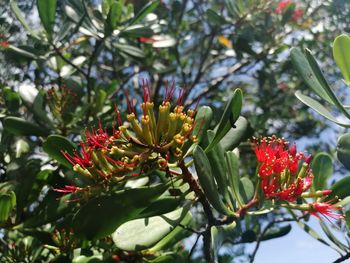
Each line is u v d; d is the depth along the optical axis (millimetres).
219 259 468
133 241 270
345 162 309
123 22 581
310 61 299
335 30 749
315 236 394
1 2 602
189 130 270
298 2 738
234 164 328
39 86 589
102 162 271
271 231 451
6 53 567
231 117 285
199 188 292
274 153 311
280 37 703
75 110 503
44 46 534
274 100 784
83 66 663
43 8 488
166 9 745
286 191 307
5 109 510
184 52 846
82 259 364
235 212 321
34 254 437
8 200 373
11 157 495
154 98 703
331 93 302
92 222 273
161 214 282
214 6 793
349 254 370
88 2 633
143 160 266
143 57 565
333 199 316
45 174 401
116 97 652
